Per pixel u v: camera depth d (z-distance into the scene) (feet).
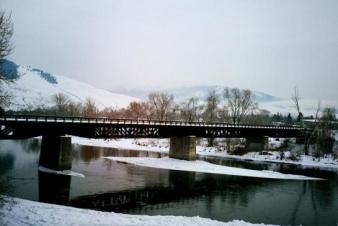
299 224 101.55
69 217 72.74
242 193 144.66
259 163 254.88
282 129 328.70
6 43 122.52
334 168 244.01
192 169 203.41
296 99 306.14
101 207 108.68
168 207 113.70
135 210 107.14
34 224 64.03
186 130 241.35
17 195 116.98
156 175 177.78
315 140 298.97
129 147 328.70
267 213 112.68
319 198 141.08
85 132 188.03
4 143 312.91
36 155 228.43
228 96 368.48
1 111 153.69
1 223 62.34
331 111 327.26
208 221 82.23
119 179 160.15
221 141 377.09
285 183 174.50
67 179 151.43
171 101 471.21
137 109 465.88
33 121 164.25
